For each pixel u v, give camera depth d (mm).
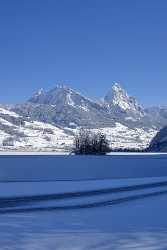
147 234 13539
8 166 48281
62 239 12570
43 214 17969
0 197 23531
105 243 12039
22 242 12047
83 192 27312
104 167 52312
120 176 43719
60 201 22594
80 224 15508
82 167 50938
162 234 13539
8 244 11734
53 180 36781
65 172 44688
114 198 24625
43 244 11797
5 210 18906
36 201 22328
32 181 35312
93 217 17375
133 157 76312
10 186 30031
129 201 23422
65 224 15438
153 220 16656
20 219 16453
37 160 61125
